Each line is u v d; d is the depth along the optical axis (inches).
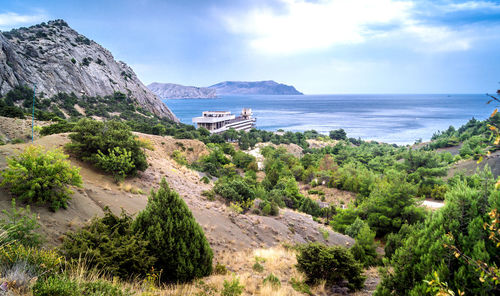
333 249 473.1
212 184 1097.4
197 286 342.3
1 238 257.4
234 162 2650.1
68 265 279.7
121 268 319.6
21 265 221.0
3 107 1844.2
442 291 162.4
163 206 390.6
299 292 393.4
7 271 211.6
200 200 781.9
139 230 377.4
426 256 272.4
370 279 521.0
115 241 343.0
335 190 1996.8
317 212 1359.5
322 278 458.3
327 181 2129.7
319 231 882.8
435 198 1752.0
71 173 470.9
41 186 424.8
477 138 3567.9
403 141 6333.7
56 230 379.2
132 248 335.6
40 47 4525.1
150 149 1171.9
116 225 377.1
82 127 717.9
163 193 400.5
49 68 4224.9
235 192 900.6
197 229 398.3
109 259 308.5
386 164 3100.4
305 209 1350.9
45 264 246.2
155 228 372.2
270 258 538.6
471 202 273.0
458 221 271.4
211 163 1797.5
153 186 732.7
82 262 294.0
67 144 695.1
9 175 406.0
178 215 390.3
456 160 3129.9
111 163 660.1
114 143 709.3
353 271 456.4
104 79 5177.2
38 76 3831.2
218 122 5418.3
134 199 609.3
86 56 5482.3
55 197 426.3
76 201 476.4
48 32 5393.7
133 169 725.3
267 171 2395.4
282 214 948.0
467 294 233.0
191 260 377.7
